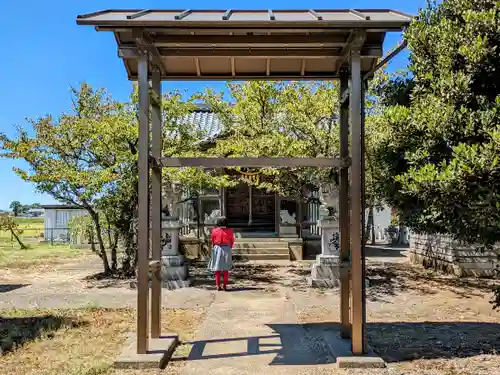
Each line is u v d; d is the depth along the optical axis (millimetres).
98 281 10117
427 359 4668
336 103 8766
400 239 20562
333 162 4891
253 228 16828
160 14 4699
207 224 14844
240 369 4375
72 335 5602
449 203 4797
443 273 10844
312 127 8789
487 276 10148
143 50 4664
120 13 4637
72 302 7754
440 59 5473
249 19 4281
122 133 9094
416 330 5879
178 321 6430
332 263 9352
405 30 5910
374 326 6098
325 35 4832
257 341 5375
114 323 6215
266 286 9445
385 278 10047
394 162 6680
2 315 6738
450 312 6949
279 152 8781
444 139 5215
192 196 13242
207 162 4949
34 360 4648
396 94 7234
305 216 16109
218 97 10898
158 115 5410
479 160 4270
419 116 5316
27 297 8250
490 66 5105
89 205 10617
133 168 9438
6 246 19734
